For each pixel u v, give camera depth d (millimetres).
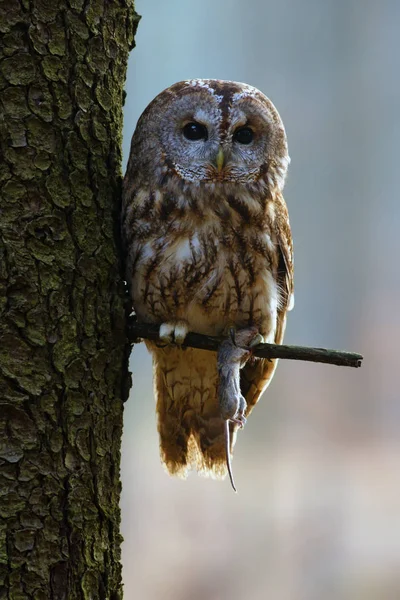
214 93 7285
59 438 7105
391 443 11383
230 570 8945
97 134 7145
